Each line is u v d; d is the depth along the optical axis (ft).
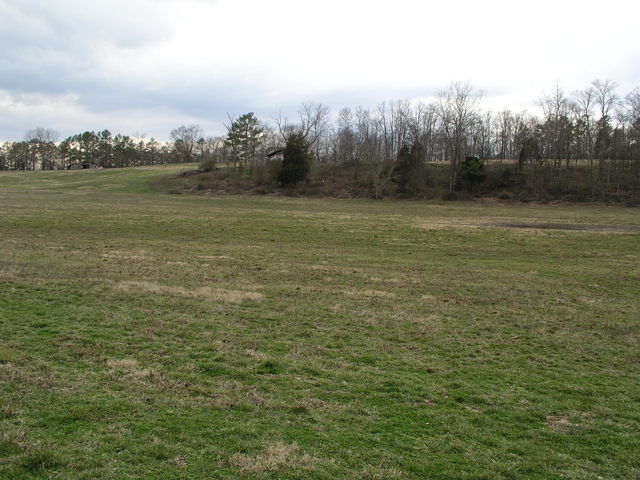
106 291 45.21
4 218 111.14
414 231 112.68
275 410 22.48
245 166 305.32
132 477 16.19
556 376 29.78
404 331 37.93
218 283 53.21
